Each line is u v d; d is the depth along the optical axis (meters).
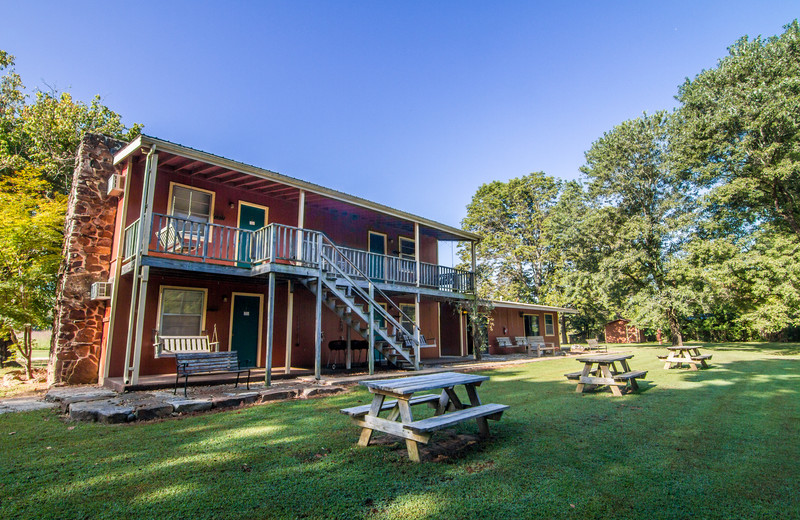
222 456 3.70
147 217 7.37
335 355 12.11
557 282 28.81
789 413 5.46
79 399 6.08
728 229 20.61
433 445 4.04
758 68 18.16
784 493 2.91
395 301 14.44
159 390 7.00
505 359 14.74
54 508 2.68
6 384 9.71
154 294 8.84
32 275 9.55
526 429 4.64
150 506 2.70
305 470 3.34
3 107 16.89
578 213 23.59
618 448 3.92
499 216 34.00
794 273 16.88
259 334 10.41
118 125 18.67
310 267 8.77
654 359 14.45
